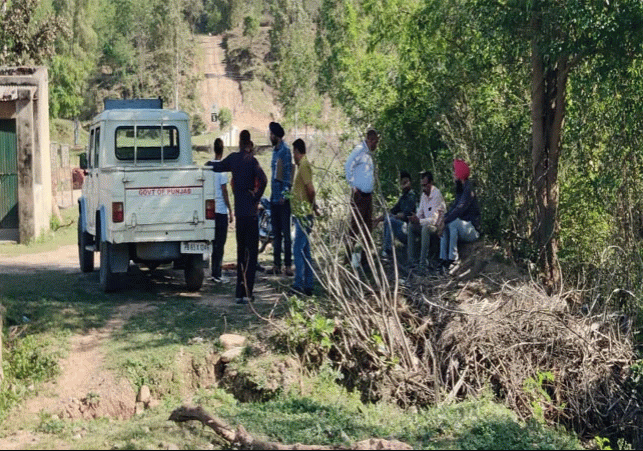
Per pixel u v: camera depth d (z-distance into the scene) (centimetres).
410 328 1092
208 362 1039
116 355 1045
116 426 863
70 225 2284
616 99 1354
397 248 1466
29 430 899
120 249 1282
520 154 1491
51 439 830
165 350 1053
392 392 1007
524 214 1425
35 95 2030
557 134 1388
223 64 9381
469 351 1064
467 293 1197
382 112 1761
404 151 1734
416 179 1712
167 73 7719
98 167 1382
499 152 1499
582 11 1198
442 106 1602
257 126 7881
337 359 1042
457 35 1584
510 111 1541
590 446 1042
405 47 1781
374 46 1839
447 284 1216
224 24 11119
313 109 2566
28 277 1466
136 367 1020
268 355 1029
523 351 1093
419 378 1025
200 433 795
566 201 1480
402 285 1183
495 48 1462
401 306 1116
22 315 1172
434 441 801
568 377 1103
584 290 1220
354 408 945
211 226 1249
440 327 1097
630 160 1372
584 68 1365
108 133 1377
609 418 1100
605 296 1252
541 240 1373
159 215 1232
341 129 2102
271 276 1415
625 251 1327
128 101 1486
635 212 1371
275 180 1389
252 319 1154
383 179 1702
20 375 1044
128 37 8044
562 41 1257
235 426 819
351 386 1023
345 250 1123
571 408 1088
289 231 1393
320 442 783
